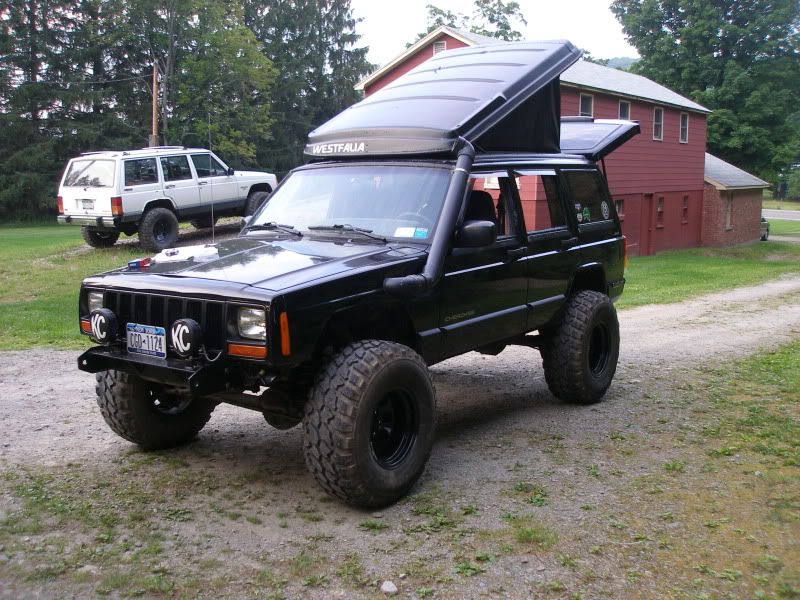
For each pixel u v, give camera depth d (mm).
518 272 5402
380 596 3299
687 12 45875
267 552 3688
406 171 5012
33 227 38031
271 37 57406
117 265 14359
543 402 6531
